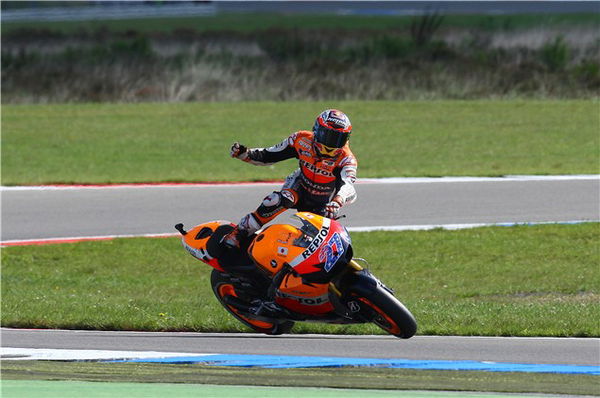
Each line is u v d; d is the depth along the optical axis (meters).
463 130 92.50
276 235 25.36
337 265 24.58
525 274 44.66
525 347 28.75
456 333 31.16
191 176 71.50
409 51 126.94
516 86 115.00
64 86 117.06
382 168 75.12
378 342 29.94
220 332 32.41
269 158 27.78
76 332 32.47
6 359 27.16
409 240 51.88
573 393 21.56
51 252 51.00
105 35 158.75
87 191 65.75
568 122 95.12
